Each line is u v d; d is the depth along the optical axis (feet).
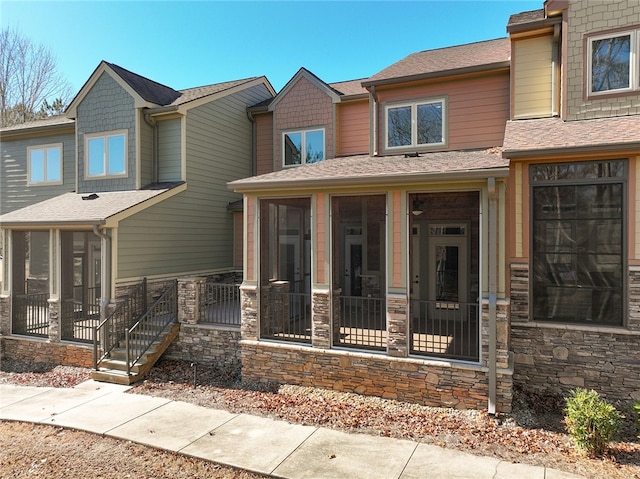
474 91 33.12
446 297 35.32
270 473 16.12
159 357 30.81
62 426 21.01
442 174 21.59
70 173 45.01
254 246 27.45
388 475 15.92
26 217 35.58
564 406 22.18
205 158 41.83
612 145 20.83
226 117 44.73
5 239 36.01
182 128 39.27
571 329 23.04
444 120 33.88
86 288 39.40
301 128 42.91
